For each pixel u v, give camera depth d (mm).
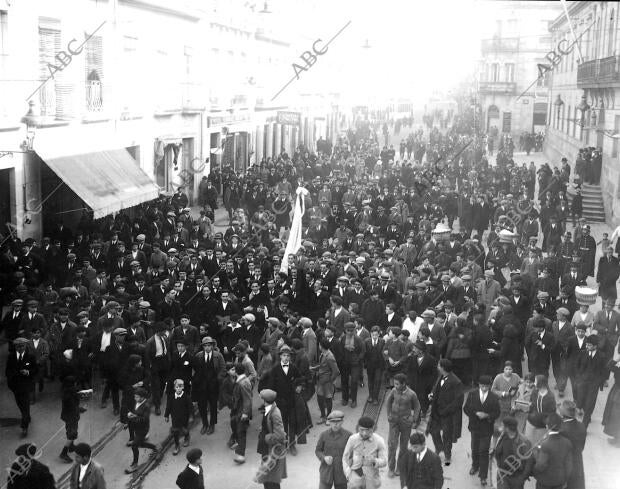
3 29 19969
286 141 48250
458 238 20688
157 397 13797
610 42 31562
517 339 14344
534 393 11719
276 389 12344
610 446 12680
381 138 61500
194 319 15633
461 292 16469
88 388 14273
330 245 21969
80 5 23344
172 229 23141
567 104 42469
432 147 47688
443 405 11719
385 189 28625
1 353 16391
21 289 15562
